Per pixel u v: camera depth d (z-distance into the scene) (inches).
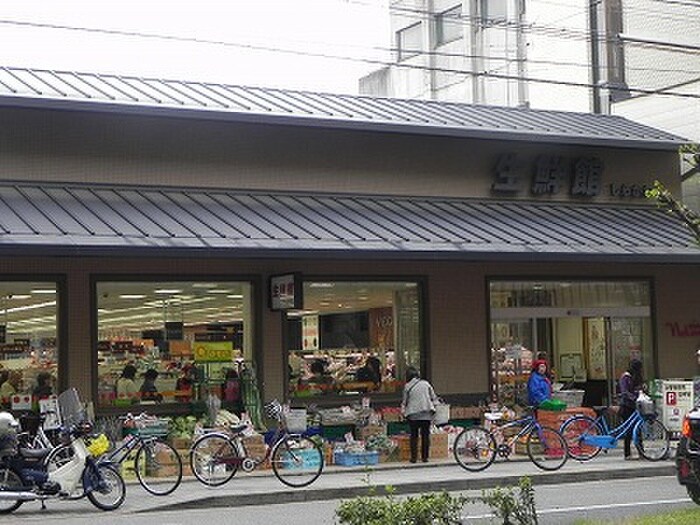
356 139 927.0
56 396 784.3
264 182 888.3
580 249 887.7
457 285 933.8
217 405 800.9
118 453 645.3
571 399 877.8
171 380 825.5
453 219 914.7
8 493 568.4
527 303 969.5
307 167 905.5
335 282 887.7
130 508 600.4
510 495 389.7
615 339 1012.5
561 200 1021.8
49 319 790.5
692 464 544.7
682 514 496.7
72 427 615.2
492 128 966.4
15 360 780.6
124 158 840.3
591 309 998.4
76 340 792.3
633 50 1307.8
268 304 855.7
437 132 930.1
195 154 864.9
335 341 886.4
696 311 1050.1
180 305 834.2
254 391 836.0
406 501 369.7
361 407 865.5
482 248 844.6
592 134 1021.2
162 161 853.2
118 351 808.9
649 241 945.5
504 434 790.5
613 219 1007.0
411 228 867.4
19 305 781.9
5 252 682.2
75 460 591.5
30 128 810.8
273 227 812.6
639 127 1123.3
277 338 860.0
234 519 561.3
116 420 784.9
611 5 1369.3
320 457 682.2
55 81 880.3
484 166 983.6
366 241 815.1
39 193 799.7
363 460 793.6
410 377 808.9
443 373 919.0
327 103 983.0
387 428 869.2
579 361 994.1
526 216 965.8
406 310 916.6
